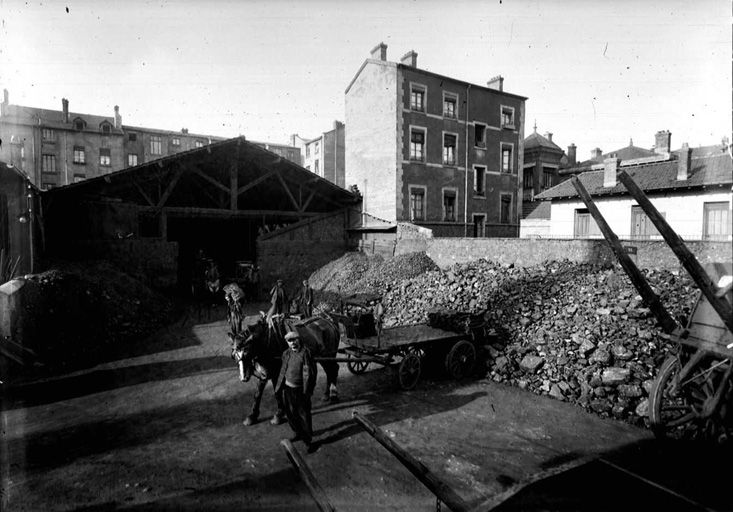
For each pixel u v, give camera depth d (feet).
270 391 28.32
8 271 35.50
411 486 16.93
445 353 31.65
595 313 31.86
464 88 94.58
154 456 19.29
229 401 26.43
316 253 80.28
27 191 41.34
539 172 123.85
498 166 101.50
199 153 68.44
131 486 16.80
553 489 12.62
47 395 27.04
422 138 88.53
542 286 40.11
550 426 22.72
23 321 32.58
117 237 61.62
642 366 25.53
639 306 30.53
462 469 18.17
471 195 96.32
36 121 154.81
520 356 31.09
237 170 77.61
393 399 26.96
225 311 58.23
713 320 16.89
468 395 27.68
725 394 16.42
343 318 30.53
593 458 14.55
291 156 208.44
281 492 16.47
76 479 17.26
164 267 65.46
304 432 19.52
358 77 93.86
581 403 25.66
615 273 37.58
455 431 22.12
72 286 41.37
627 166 77.25
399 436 21.53
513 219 104.68
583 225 73.10
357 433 21.89
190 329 47.52
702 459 17.49
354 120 95.66
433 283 51.65
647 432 21.83
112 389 28.32
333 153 161.99
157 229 68.64
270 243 74.18
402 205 85.30
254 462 18.79
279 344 23.56
